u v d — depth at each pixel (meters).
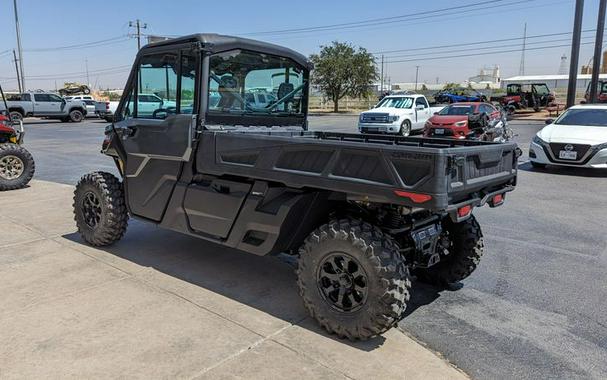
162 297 4.18
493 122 17.22
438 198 2.97
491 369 3.23
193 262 5.09
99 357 3.18
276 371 3.07
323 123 30.77
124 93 5.10
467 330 3.77
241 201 4.05
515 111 35.47
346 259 3.41
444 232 4.40
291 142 3.63
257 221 3.94
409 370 3.14
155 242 5.75
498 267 5.13
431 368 3.18
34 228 6.28
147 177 4.86
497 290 4.55
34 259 5.08
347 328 3.42
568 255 5.51
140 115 4.95
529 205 8.02
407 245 3.80
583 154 10.66
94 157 14.28
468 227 4.38
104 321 3.70
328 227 3.51
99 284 4.43
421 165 3.04
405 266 3.34
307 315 3.89
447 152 3.03
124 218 5.37
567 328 3.81
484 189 3.72
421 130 23.20
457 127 16.53
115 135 5.18
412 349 3.42
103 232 5.32
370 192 3.23
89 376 2.97
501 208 7.80
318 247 3.52
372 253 3.26
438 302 4.29
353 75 46.25
